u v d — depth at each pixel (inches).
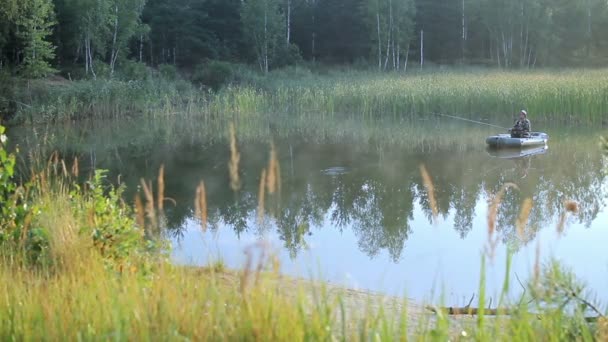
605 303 215.8
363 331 154.8
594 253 369.7
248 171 716.7
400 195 573.9
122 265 246.5
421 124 1157.7
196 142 991.0
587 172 673.0
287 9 2485.2
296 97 1475.1
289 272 302.4
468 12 2425.0
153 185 637.9
